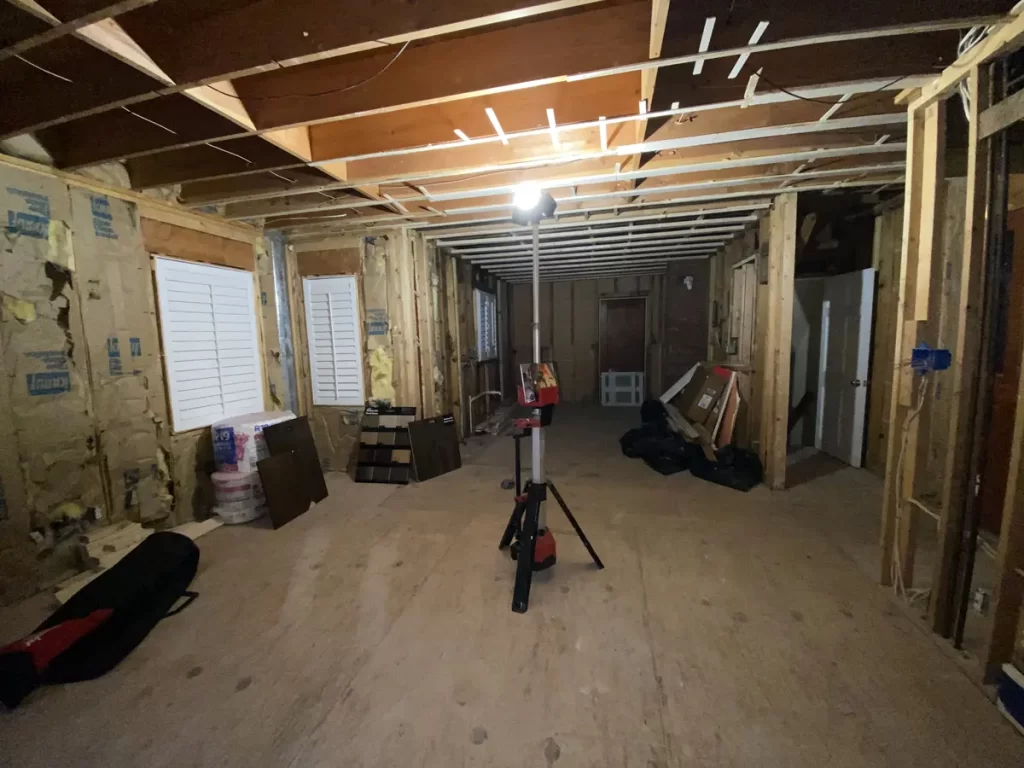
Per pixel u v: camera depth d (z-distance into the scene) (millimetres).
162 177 2686
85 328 2541
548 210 2094
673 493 3506
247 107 2025
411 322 4125
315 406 4379
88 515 2559
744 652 1795
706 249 5285
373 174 2719
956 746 1385
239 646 1899
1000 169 1597
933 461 3141
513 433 2283
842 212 4156
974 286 1673
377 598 2223
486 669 1736
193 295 3184
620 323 7590
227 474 3186
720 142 2350
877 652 1784
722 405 4227
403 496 3637
